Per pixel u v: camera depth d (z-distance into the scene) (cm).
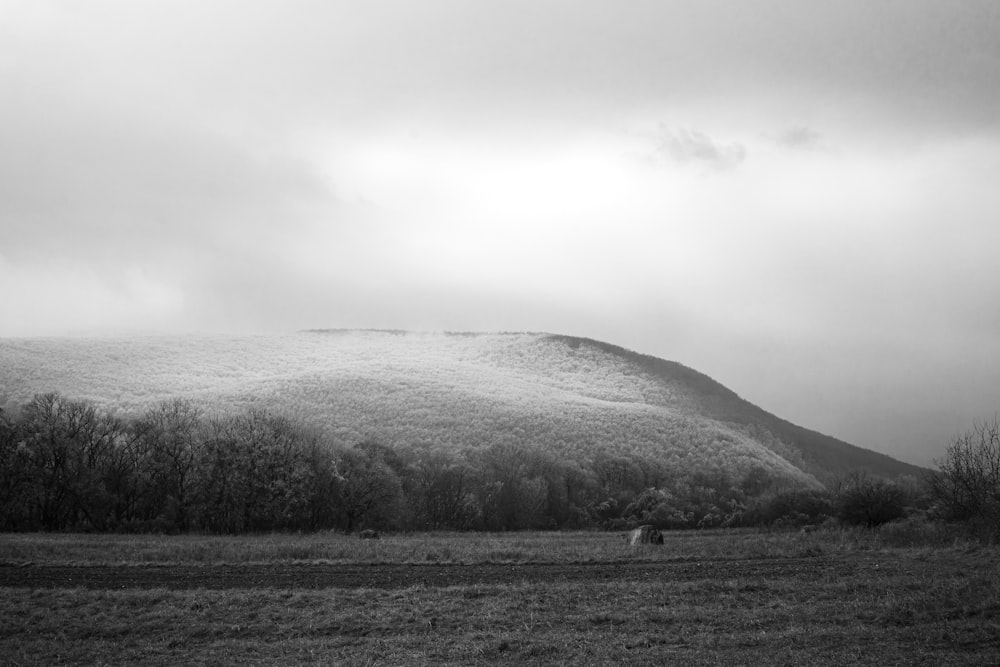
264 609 2936
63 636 2686
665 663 2302
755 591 3191
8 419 7300
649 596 3109
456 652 2447
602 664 2308
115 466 7525
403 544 4766
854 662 2252
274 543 4794
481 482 9725
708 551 4303
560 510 10419
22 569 3719
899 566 3628
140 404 17238
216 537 5681
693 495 11988
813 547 4325
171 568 3775
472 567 3875
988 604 2684
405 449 13150
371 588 3291
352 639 2623
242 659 2445
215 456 7388
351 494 7756
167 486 7462
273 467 7350
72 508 7081
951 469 5059
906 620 2639
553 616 2825
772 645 2447
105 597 3077
